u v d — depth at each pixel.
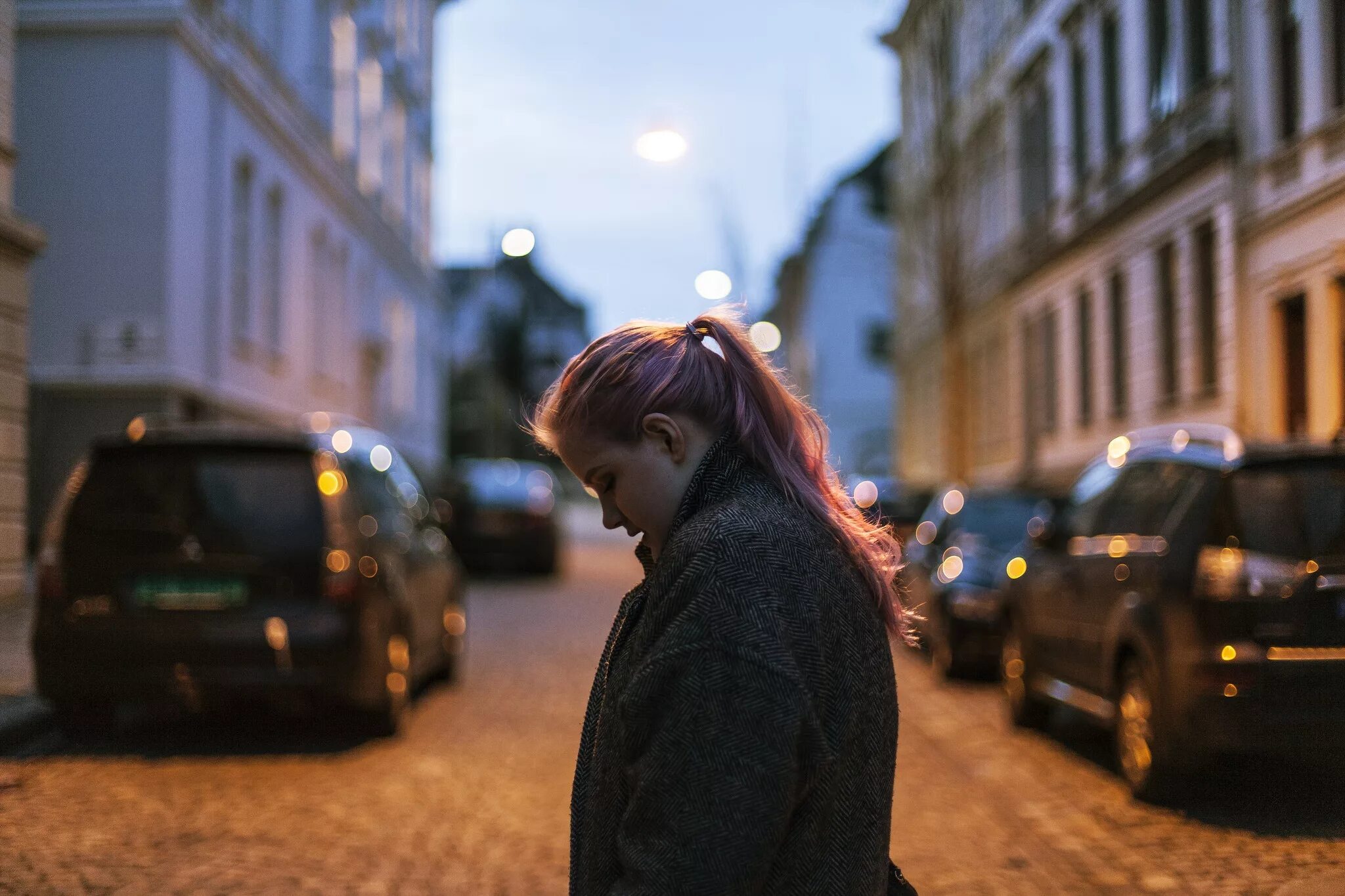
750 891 1.34
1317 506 5.70
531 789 6.29
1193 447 6.61
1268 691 5.44
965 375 29.62
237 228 21.59
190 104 18.89
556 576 21.25
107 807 5.66
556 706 8.83
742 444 1.65
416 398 39.22
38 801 5.71
